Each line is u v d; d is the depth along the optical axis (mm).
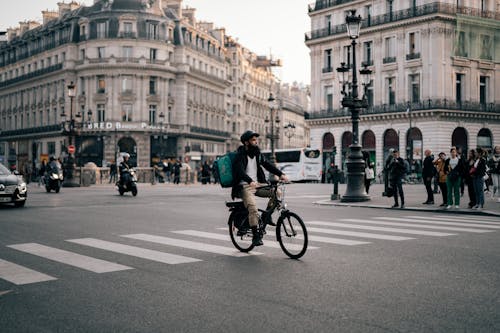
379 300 5523
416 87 49281
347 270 7059
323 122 56469
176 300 5562
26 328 4656
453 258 7930
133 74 62906
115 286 6191
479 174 16281
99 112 63781
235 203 8664
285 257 8078
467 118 48781
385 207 17422
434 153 47156
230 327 4648
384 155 51594
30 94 75875
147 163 63094
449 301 5480
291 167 50781
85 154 63594
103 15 63469
